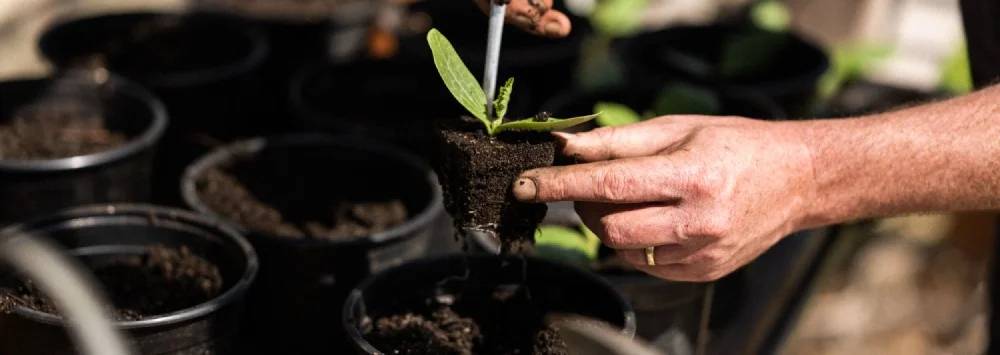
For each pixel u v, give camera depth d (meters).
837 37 1.78
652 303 1.09
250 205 1.18
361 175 1.23
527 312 1.01
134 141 1.17
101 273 1.03
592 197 0.92
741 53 1.49
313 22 1.52
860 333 1.84
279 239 1.08
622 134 0.97
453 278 1.02
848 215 0.98
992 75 1.19
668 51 1.54
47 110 1.25
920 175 0.96
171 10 1.48
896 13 2.02
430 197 1.18
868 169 0.96
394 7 1.56
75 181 1.14
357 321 0.97
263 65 1.53
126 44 1.41
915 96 1.66
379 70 1.43
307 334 1.13
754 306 1.18
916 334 1.86
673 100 1.32
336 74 1.42
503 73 1.44
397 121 1.37
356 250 1.10
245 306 1.04
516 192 0.92
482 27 1.57
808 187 0.96
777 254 1.22
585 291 1.01
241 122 1.38
